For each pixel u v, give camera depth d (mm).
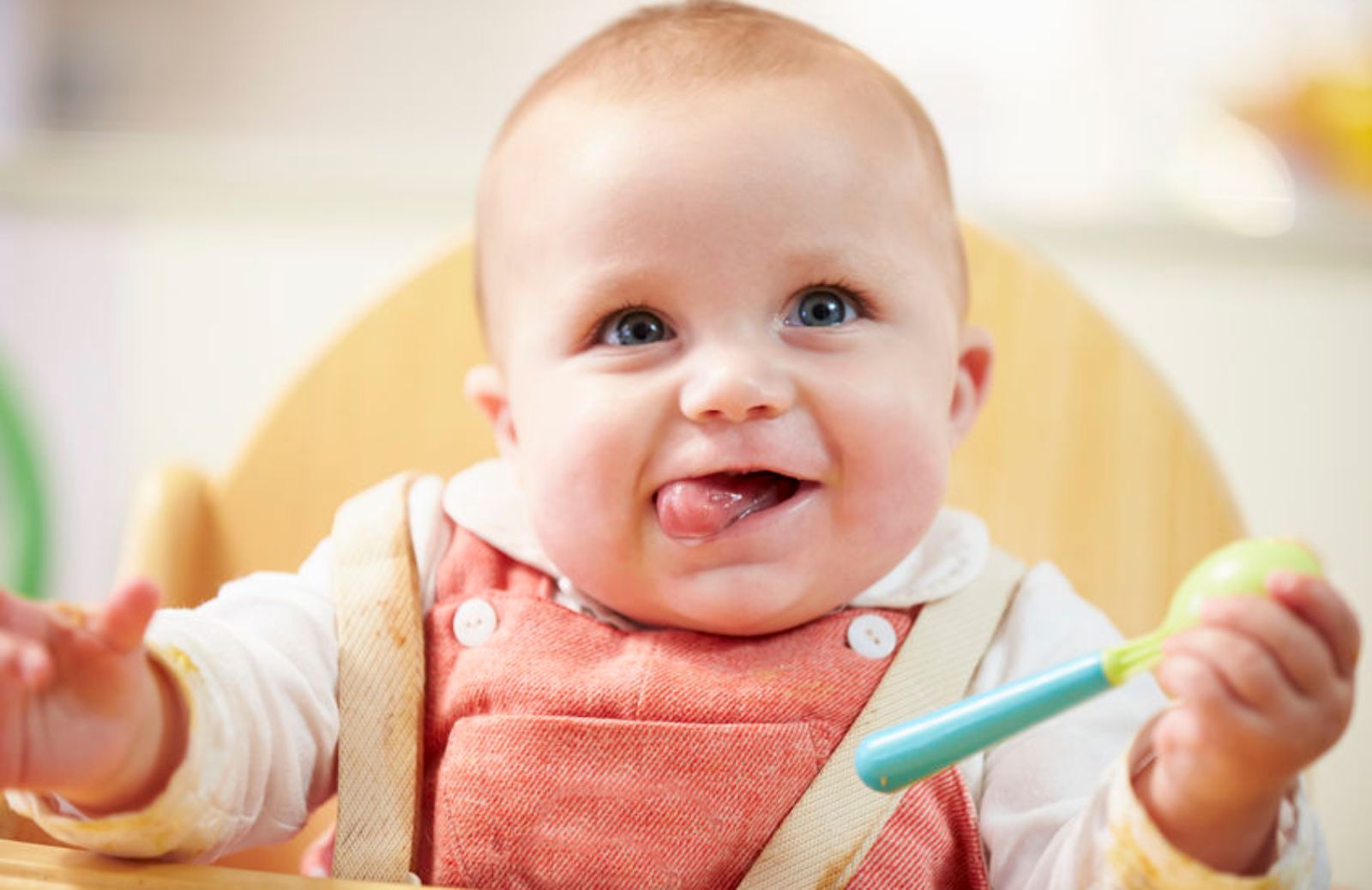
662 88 771
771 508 733
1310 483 1805
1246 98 1919
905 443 739
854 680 764
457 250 1100
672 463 720
